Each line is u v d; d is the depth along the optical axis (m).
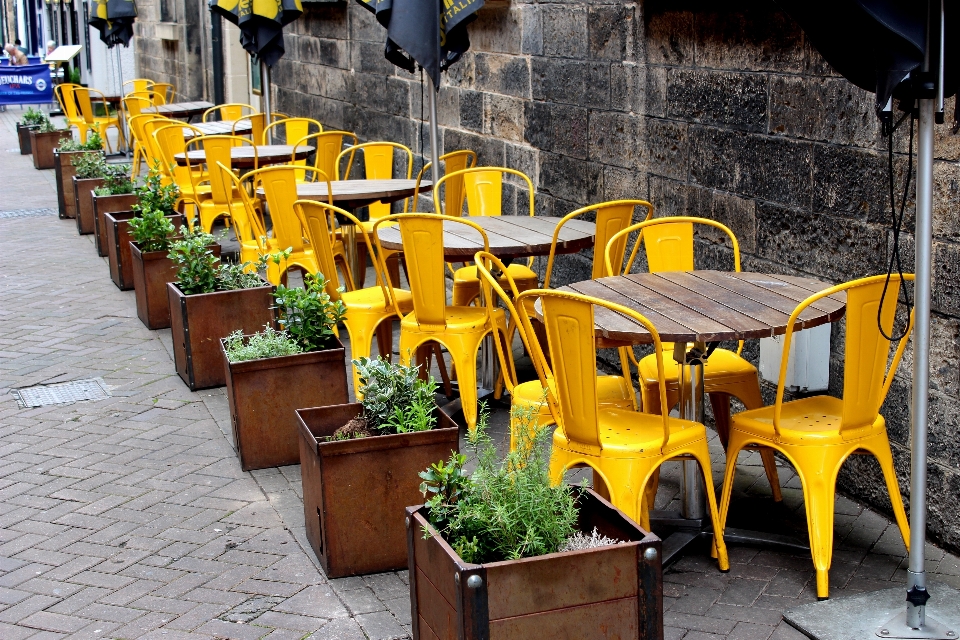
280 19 9.66
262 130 10.32
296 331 5.06
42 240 10.51
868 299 3.52
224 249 9.56
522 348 6.71
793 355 4.61
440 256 5.03
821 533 3.63
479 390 5.86
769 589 3.74
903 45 3.01
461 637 2.71
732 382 4.35
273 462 4.94
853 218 4.37
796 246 4.73
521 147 7.27
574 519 2.91
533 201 6.39
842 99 4.36
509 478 2.88
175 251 6.34
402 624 3.57
